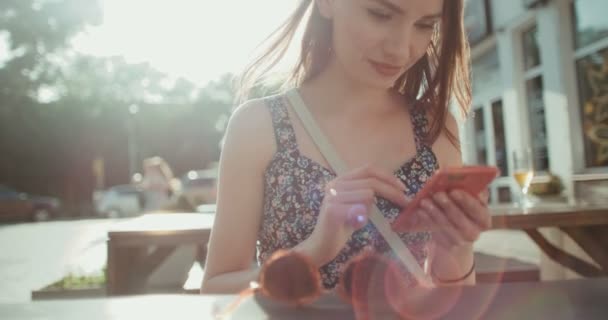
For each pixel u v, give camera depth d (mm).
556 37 6902
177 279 5152
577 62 6730
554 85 7016
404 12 1254
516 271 3227
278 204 1427
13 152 30656
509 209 3006
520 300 718
